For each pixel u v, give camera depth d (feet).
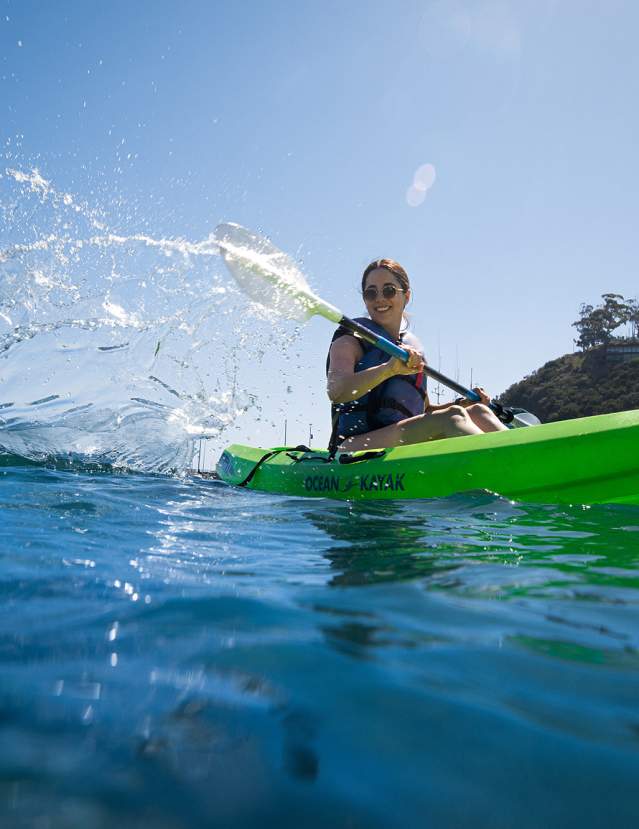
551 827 1.90
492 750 2.33
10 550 5.59
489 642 3.52
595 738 2.43
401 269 13.88
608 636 3.66
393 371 12.16
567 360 273.13
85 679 2.90
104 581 4.71
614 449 9.50
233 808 1.96
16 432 13.65
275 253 13.98
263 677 2.96
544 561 5.79
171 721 2.51
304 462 12.81
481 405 12.91
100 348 13.99
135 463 13.24
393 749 2.32
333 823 1.90
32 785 2.04
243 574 5.13
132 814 1.91
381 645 3.44
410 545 6.59
